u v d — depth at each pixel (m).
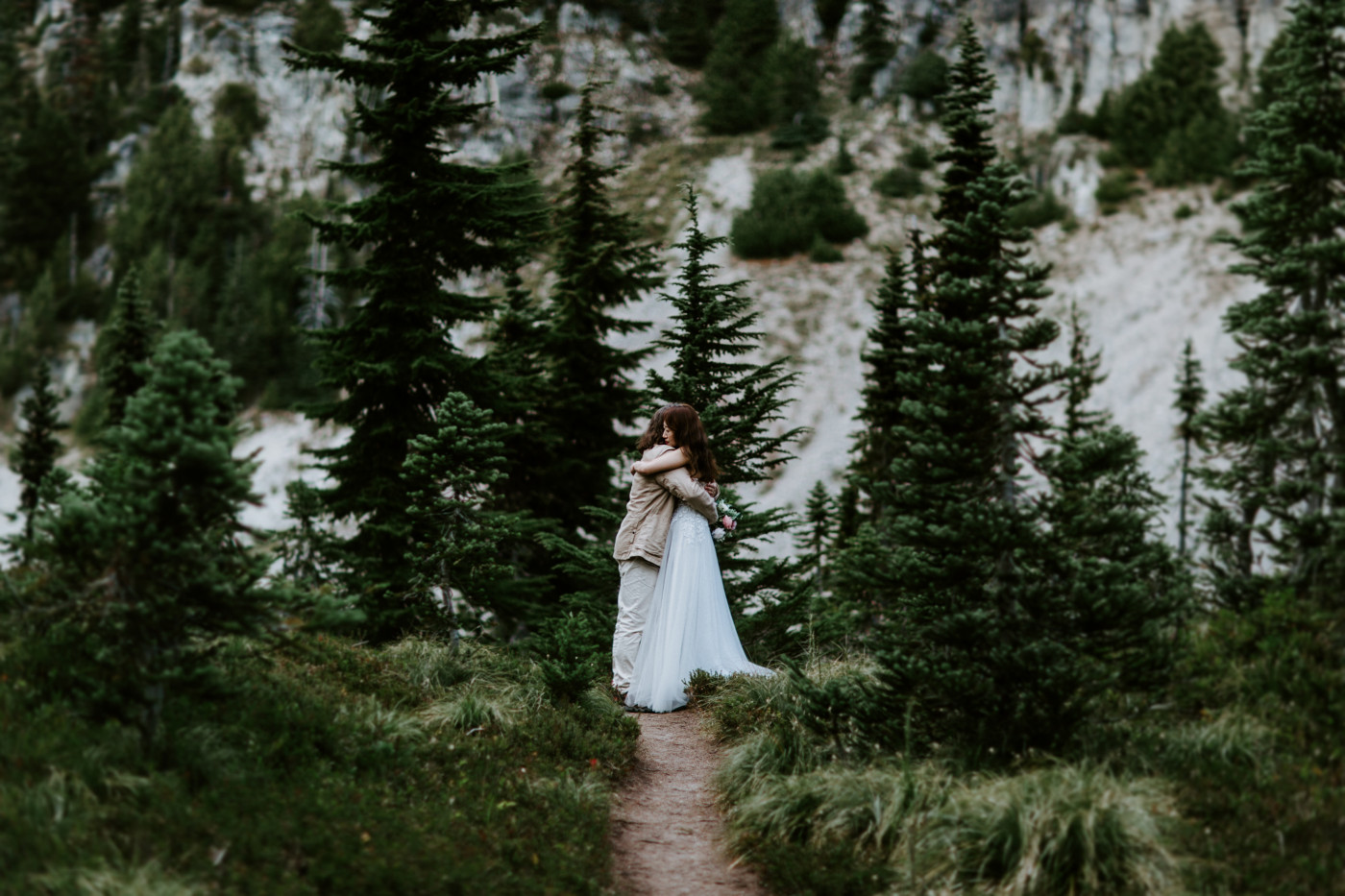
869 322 65.69
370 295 14.33
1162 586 6.12
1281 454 14.04
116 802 3.67
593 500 17.38
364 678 6.56
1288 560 13.16
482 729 6.13
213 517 4.20
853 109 100.69
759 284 71.44
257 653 5.32
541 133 98.31
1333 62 14.27
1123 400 53.47
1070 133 88.38
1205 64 87.75
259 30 116.06
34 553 4.20
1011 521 5.30
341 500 13.26
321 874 3.57
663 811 5.74
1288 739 5.02
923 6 105.88
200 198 95.19
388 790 4.59
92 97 113.69
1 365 82.12
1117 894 3.98
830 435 54.16
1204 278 61.97
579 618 7.53
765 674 8.01
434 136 14.10
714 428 10.97
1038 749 5.16
